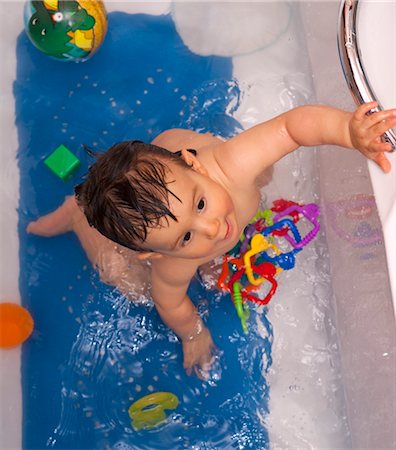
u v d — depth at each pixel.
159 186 1.04
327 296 1.46
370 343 1.24
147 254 1.14
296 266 1.48
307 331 1.46
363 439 1.32
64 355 1.45
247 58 1.65
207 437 1.40
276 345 1.46
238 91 1.62
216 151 1.27
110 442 1.40
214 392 1.43
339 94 1.41
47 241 1.52
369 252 1.18
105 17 1.57
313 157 1.53
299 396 1.42
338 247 1.39
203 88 1.62
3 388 1.39
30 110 1.61
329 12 1.46
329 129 1.14
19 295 1.49
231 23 1.66
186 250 1.11
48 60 1.64
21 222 1.54
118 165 1.06
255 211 1.32
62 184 1.55
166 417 1.42
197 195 1.08
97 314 1.47
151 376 1.44
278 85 1.61
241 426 1.41
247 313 1.42
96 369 1.45
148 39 1.67
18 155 1.58
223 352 1.45
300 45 1.63
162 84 1.63
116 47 1.66
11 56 1.64
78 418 1.42
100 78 1.64
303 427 1.40
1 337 1.40
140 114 1.61
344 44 1.00
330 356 1.44
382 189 0.95
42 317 1.48
